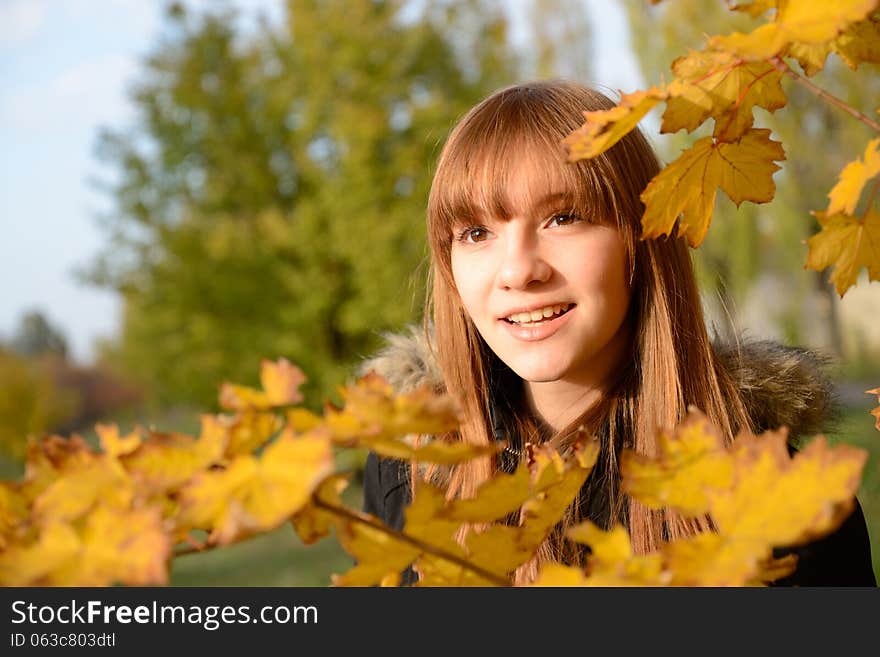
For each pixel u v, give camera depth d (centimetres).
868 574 87
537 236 83
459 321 104
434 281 108
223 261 824
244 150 873
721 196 685
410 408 30
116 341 1548
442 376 112
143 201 863
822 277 695
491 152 84
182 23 890
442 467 100
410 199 770
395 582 40
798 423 98
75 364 1781
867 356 807
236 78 902
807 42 33
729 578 30
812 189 638
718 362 97
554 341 82
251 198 875
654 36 623
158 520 30
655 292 92
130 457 32
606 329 84
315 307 789
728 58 41
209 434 33
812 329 707
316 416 30
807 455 32
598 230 83
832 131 600
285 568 564
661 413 91
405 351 118
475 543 39
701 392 93
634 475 34
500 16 924
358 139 786
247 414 32
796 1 34
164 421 1010
